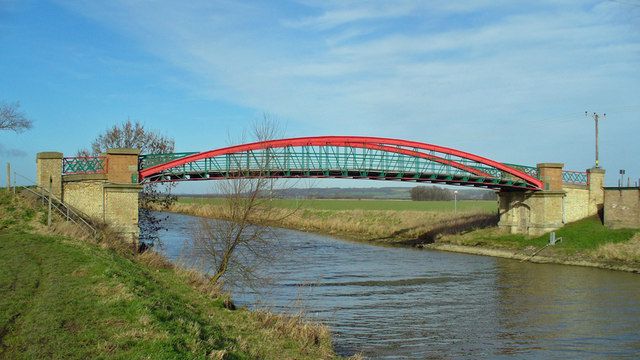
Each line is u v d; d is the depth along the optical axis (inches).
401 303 1197.1
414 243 2556.6
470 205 4680.1
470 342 893.8
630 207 1966.0
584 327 998.4
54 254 871.7
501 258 2028.8
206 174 1811.0
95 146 1955.0
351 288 1370.6
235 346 595.8
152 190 1849.2
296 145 1993.1
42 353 460.8
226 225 1072.8
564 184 2249.0
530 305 1188.5
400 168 2121.1
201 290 928.3
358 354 766.5
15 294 628.7
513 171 2170.3
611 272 1674.5
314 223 3518.7
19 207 1229.1
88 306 594.9
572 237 2042.3
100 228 1362.0
